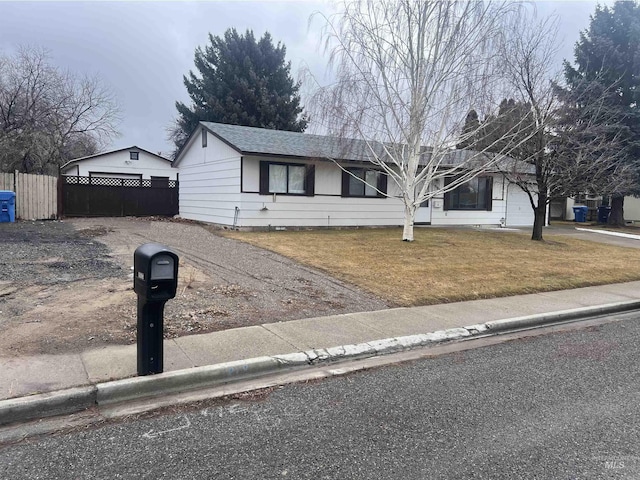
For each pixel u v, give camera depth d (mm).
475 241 14484
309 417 3783
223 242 12367
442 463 3111
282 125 31922
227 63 31875
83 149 35188
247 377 4641
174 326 5738
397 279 9062
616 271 11484
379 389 4406
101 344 4949
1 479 2824
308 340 5551
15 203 16641
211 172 17203
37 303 6234
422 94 12102
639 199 29344
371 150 13023
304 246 12016
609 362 5344
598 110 14117
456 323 6645
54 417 3695
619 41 23750
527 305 7926
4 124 23875
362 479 2908
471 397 4246
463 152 14883
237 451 3221
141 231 14016
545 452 3277
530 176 16344
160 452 3189
